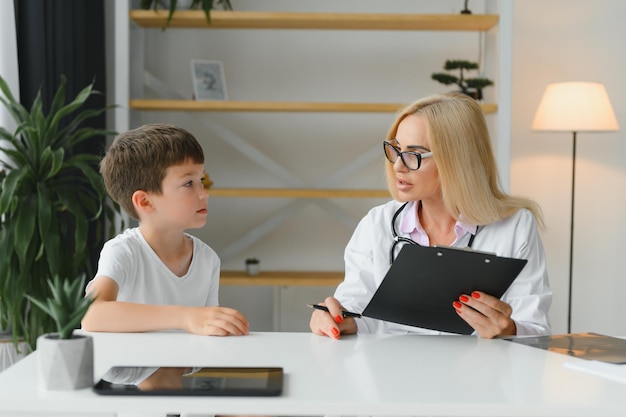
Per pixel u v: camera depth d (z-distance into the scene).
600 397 1.12
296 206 3.78
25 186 2.82
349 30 3.85
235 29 3.86
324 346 1.48
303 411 1.09
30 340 2.78
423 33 3.90
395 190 1.87
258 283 3.56
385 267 1.89
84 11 3.54
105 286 1.70
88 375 1.14
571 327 4.08
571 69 3.98
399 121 1.82
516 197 1.88
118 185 1.86
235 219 3.96
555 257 4.05
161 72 3.87
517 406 1.08
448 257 1.47
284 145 3.93
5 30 2.92
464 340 1.54
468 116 1.77
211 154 3.93
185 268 1.95
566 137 4.01
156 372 1.22
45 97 3.17
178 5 3.46
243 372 1.23
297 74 3.91
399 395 1.13
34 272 2.81
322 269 3.96
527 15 3.97
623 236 4.05
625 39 3.96
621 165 4.02
